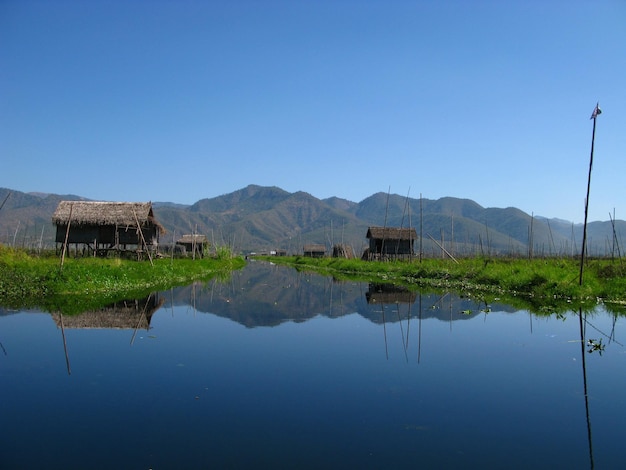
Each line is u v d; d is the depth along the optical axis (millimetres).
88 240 43500
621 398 10352
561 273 30172
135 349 14148
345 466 7152
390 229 66938
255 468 7051
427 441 8078
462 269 38500
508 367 12711
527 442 8102
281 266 81062
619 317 20906
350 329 17797
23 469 6945
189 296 27953
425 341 15789
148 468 7016
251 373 11820
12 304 21891
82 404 9586
